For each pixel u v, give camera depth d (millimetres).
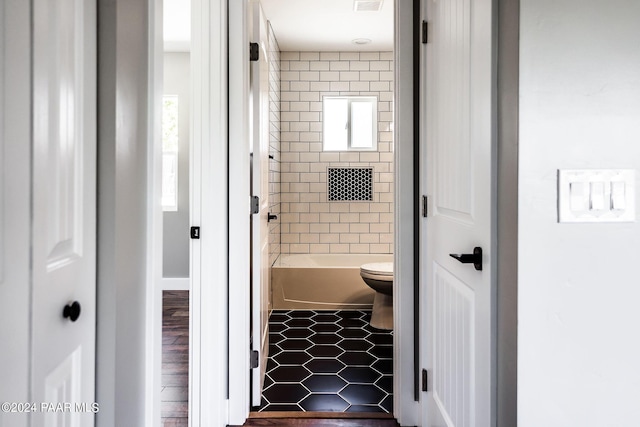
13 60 762
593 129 1102
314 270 4371
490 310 1259
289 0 3727
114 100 1051
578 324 1108
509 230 1156
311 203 5164
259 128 2479
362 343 3414
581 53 1099
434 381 1943
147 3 1272
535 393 1110
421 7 2098
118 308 1083
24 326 793
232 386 2262
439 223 1857
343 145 5148
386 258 5090
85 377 1008
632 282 1109
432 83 1964
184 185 5195
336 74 5125
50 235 872
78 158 975
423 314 2098
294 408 2426
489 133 1263
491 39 1243
